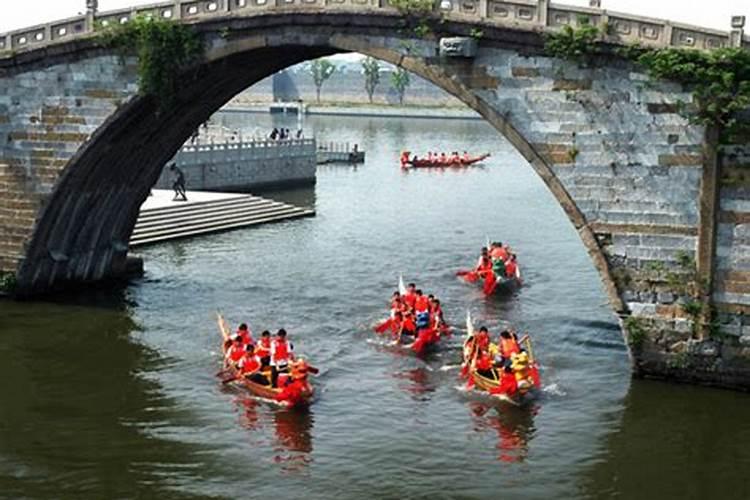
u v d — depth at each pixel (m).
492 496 24.64
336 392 31.98
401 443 27.86
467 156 112.00
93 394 31.50
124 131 39.72
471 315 41.94
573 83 30.61
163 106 37.94
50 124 39.88
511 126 31.66
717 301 30.03
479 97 31.95
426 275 49.91
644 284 30.83
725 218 29.53
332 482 25.31
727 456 26.95
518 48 31.12
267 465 26.33
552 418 29.64
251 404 30.80
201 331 38.47
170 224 59.00
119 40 37.34
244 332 33.72
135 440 27.94
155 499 24.34
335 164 107.56
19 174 40.81
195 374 33.47
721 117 28.89
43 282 43.12
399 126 170.62
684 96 29.36
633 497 24.67
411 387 32.50
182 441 27.91
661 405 30.05
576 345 37.25
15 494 24.56
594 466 26.38
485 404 30.91
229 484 25.17
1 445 27.55
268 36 35.25
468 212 72.88
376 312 41.84
